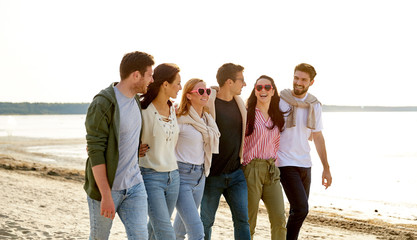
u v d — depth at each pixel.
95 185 3.09
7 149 36.53
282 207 4.49
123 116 3.14
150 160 3.63
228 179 4.27
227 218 8.39
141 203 3.25
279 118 4.51
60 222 6.80
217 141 4.05
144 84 3.20
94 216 3.16
